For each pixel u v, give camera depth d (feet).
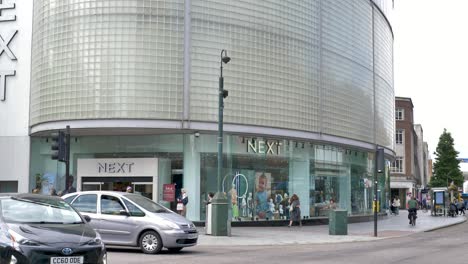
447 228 112.68
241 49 92.63
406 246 66.28
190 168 91.81
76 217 34.65
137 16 86.63
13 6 102.94
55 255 29.12
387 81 141.79
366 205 130.93
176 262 45.16
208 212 75.56
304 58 102.06
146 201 54.65
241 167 95.96
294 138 100.89
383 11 136.87
